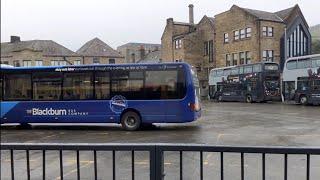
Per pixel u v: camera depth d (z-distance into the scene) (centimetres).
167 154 1149
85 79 1922
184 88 1842
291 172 917
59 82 1939
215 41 6072
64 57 7188
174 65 1856
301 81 3866
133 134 1755
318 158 1049
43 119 1953
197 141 1503
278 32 5388
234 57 5669
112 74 1898
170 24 6875
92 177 900
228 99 4944
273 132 1727
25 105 1964
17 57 7100
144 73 1873
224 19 5859
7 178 902
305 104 3834
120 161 1051
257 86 4425
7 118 1983
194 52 6506
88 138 1653
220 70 5166
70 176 916
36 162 1069
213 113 2909
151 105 1861
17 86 1978
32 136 1741
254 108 3469
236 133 1711
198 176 901
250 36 5369
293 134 1647
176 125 2086
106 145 412
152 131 1852
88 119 1914
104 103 1902
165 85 1859
